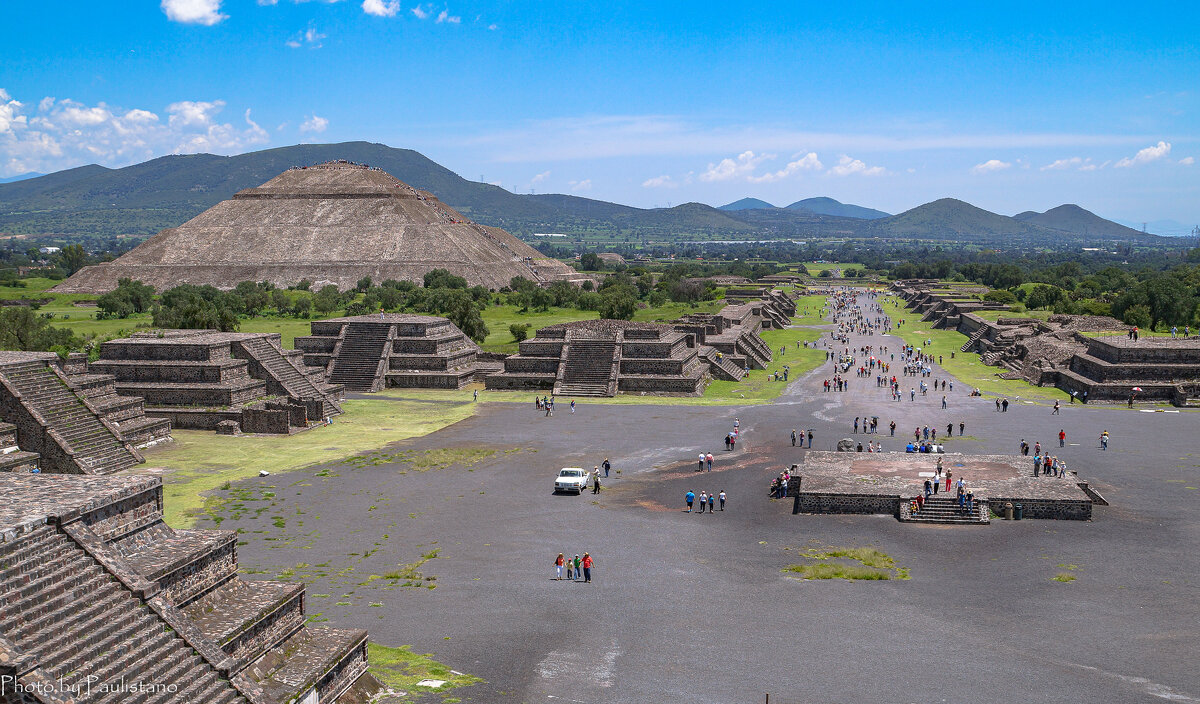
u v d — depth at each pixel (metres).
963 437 91.50
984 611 46.75
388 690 37.47
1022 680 38.66
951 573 52.88
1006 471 73.44
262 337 116.00
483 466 79.94
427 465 80.12
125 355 103.69
